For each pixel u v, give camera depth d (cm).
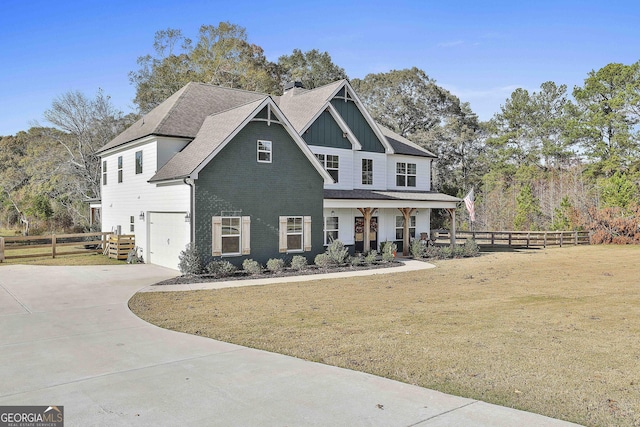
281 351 756
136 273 1758
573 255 2634
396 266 2053
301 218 2030
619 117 4538
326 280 1636
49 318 1019
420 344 793
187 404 531
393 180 2684
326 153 2328
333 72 5359
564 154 5166
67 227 4100
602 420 492
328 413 505
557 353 739
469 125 5547
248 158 1862
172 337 851
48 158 3953
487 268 2014
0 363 693
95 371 653
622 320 989
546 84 5709
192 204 1723
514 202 4703
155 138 2047
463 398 552
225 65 4719
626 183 3653
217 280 1611
